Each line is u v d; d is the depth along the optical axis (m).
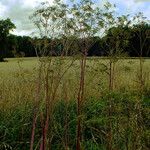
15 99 9.41
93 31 5.94
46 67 5.93
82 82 6.09
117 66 6.91
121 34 6.21
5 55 63.00
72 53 6.00
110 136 5.39
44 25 5.84
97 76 7.12
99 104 6.05
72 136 7.86
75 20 5.87
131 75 11.94
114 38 6.20
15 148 7.98
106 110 5.66
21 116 8.78
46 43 5.86
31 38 5.88
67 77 7.65
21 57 6.98
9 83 11.09
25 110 8.82
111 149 5.36
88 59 6.24
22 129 8.16
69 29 5.88
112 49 6.25
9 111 9.05
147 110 4.70
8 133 8.08
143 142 4.53
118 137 5.23
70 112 8.09
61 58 5.89
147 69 12.02
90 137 7.77
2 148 7.61
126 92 5.04
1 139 8.16
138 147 4.54
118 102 5.02
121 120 4.86
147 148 4.50
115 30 6.13
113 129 5.38
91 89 8.59
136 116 4.69
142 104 4.77
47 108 5.91
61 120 8.34
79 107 6.08
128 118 4.79
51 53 5.89
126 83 9.67
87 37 5.98
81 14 5.85
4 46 62.81
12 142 7.95
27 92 9.41
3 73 16.11
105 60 6.31
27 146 8.02
